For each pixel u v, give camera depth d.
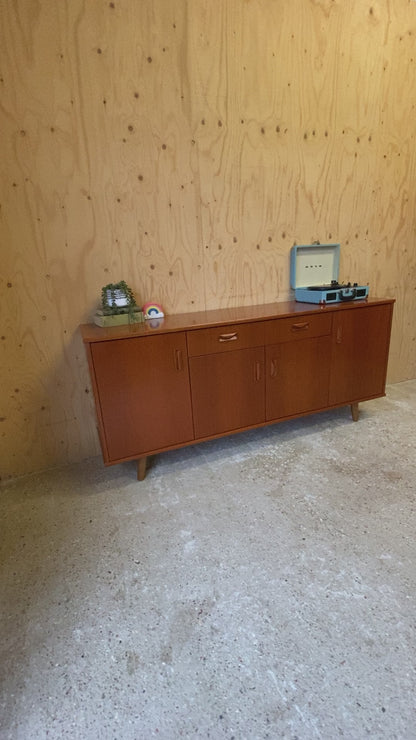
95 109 1.80
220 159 2.11
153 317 2.08
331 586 1.29
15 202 1.77
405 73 2.45
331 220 2.51
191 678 1.04
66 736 0.92
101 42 1.74
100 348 1.69
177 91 1.93
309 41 2.14
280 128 2.21
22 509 1.78
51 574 1.40
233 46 1.98
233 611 1.22
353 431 2.37
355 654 1.08
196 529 1.59
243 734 0.91
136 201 1.99
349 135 2.40
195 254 2.20
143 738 0.91
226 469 2.03
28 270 1.87
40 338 1.97
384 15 2.28
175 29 1.85
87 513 1.73
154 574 1.38
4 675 1.06
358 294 2.37
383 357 2.44
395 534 1.52
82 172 1.85
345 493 1.78
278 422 2.30
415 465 1.99
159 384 1.86
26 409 2.03
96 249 1.97
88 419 2.19
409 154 2.63
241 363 2.02
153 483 1.94
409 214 2.77
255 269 2.38
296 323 2.10
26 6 1.60
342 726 0.92
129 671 1.06
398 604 1.22
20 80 1.66
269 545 1.49
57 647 1.13
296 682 1.02
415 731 0.90
